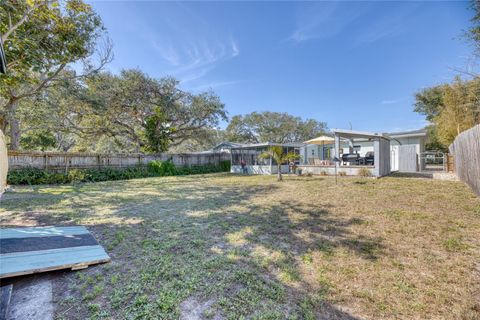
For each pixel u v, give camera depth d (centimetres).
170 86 1658
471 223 376
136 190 805
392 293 202
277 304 188
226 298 196
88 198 655
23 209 521
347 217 430
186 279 225
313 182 918
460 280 220
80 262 247
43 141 1909
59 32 652
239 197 652
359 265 253
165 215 466
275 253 284
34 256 260
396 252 282
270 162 1393
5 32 532
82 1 661
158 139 1584
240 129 3169
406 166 1270
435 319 171
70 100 1222
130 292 204
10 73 616
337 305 188
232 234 352
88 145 1995
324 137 1455
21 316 173
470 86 750
